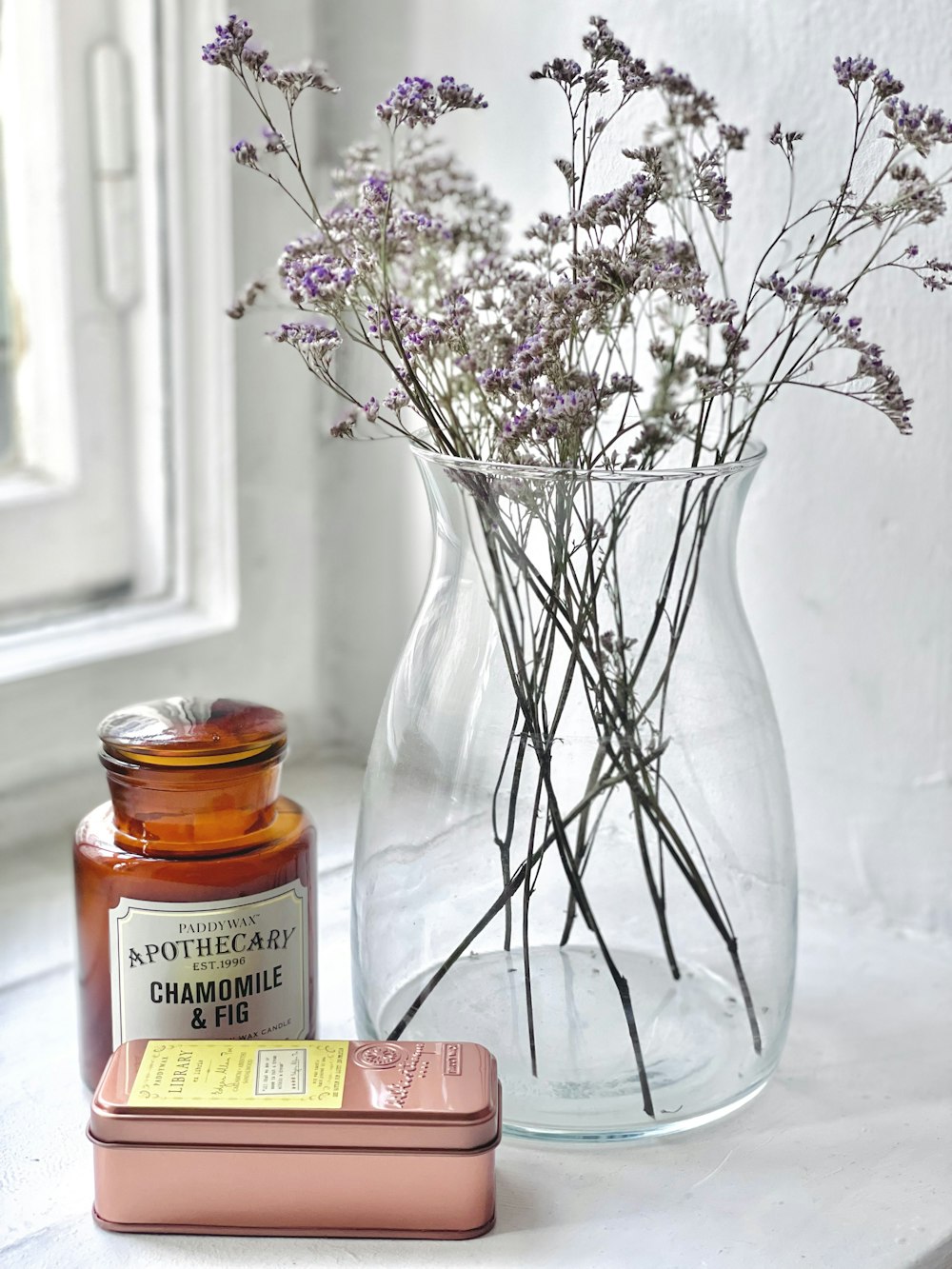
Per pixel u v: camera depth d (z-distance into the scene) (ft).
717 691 1.93
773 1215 1.89
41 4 2.89
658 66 2.56
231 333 3.08
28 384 3.14
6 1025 2.35
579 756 1.89
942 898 2.59
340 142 3.10
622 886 1.96
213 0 2.88
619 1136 2.01
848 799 2.67
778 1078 2.21
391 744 1.99
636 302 2.48
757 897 2.01
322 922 2.68
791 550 2.62
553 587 1.83
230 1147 1.80
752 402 2.56
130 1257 1.80
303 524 3.32
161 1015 2.02
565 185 2.71
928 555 2.46
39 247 3.05
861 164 2.36
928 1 2.26
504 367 1.85
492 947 1.95
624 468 1.96
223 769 1.97
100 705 3.08
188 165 3.01
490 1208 1.85
